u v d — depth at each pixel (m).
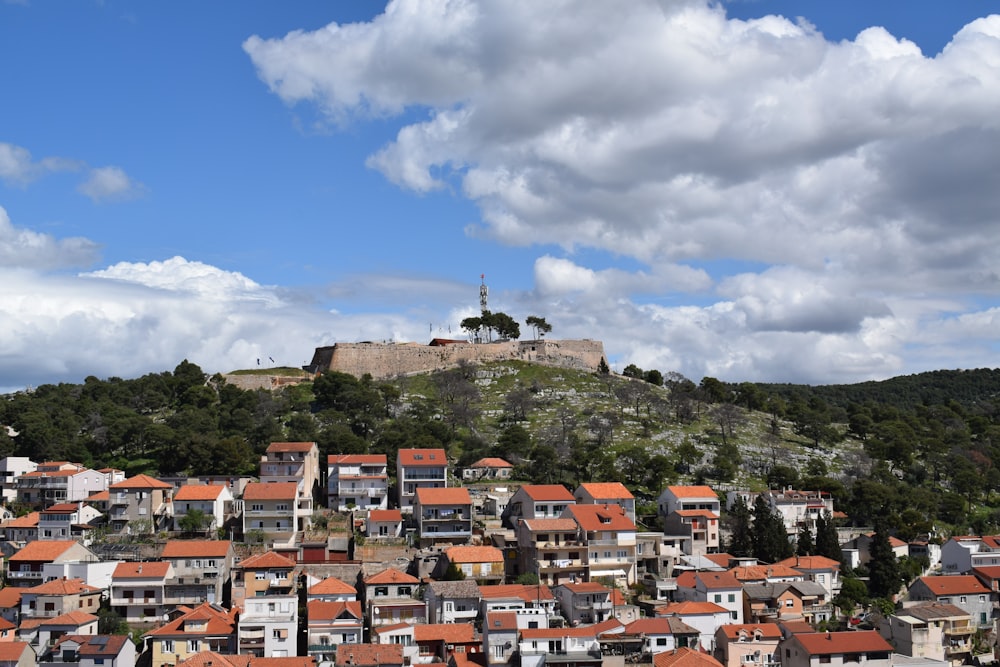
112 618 168.38
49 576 180.75
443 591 170.62
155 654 155.25
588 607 173.12
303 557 199.75
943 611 173.88
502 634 154.88
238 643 157.25
